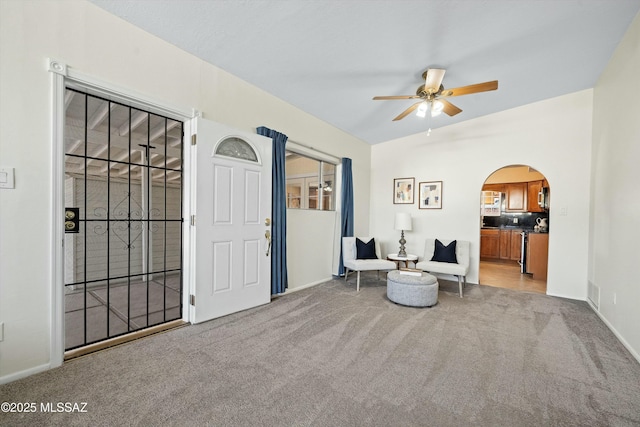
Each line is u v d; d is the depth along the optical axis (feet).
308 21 7.34
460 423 4.67
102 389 5.41
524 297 12.33
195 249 8.52
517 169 22.09
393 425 4.61
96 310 9.87
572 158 12.44
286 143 12.07
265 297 10.69
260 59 9.06
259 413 4.83
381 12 7.05
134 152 13.91
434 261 13.88
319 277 14.46
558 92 12.32
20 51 5.67
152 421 4.59
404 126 15.55
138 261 14.37
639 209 7.34
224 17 7.16
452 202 15.61
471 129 15.02
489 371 6.29
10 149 5.60
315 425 4.58
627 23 7.97
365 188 18.19
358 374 6.08
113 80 7.02
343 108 12.90
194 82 8.80
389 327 8.74
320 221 14.47
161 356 6.70
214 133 8.90
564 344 7.72
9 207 5.62
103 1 6.62
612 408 5.10
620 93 8.82
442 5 6.88
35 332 5.92
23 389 5.37
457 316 9.80
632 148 7.89
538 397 5.39
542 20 7.61
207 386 5.56
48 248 6.08
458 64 9.57
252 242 10.13
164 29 7.62
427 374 6.13
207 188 8.75
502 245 22.43
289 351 7.06
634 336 7.29
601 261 10.16
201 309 8.70
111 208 13.46
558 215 12.70
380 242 18.38
